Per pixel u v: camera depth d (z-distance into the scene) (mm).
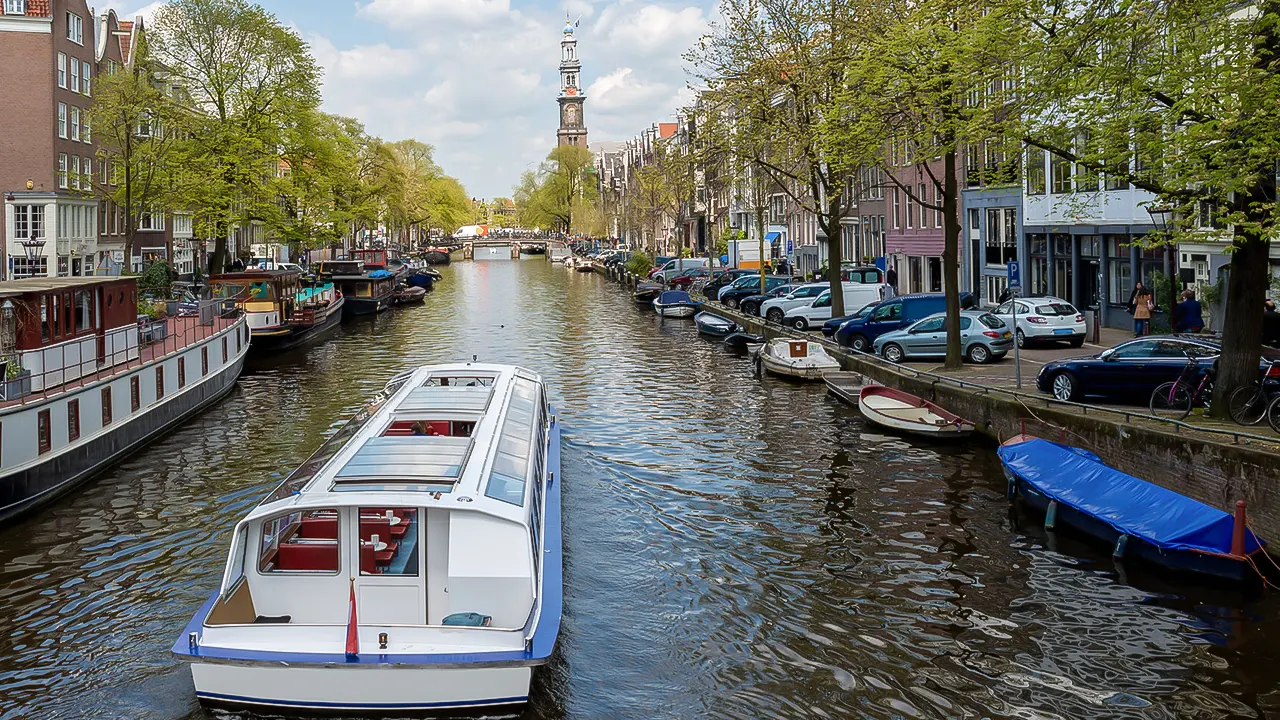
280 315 41344
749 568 14891
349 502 10992
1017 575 14180
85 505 18531
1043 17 17250
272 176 51406
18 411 17547
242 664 10008
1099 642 12062
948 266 26016
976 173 25766
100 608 13844
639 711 10852
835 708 10836
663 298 53438
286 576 11078
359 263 63469
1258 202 14531
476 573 11133
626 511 17828
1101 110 16359
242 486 19734
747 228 79500
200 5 46469
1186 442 15133
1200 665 11414
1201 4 14875
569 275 99562
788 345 32688
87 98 55125
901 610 13211
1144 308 28453
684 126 78188
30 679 11766
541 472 16172
